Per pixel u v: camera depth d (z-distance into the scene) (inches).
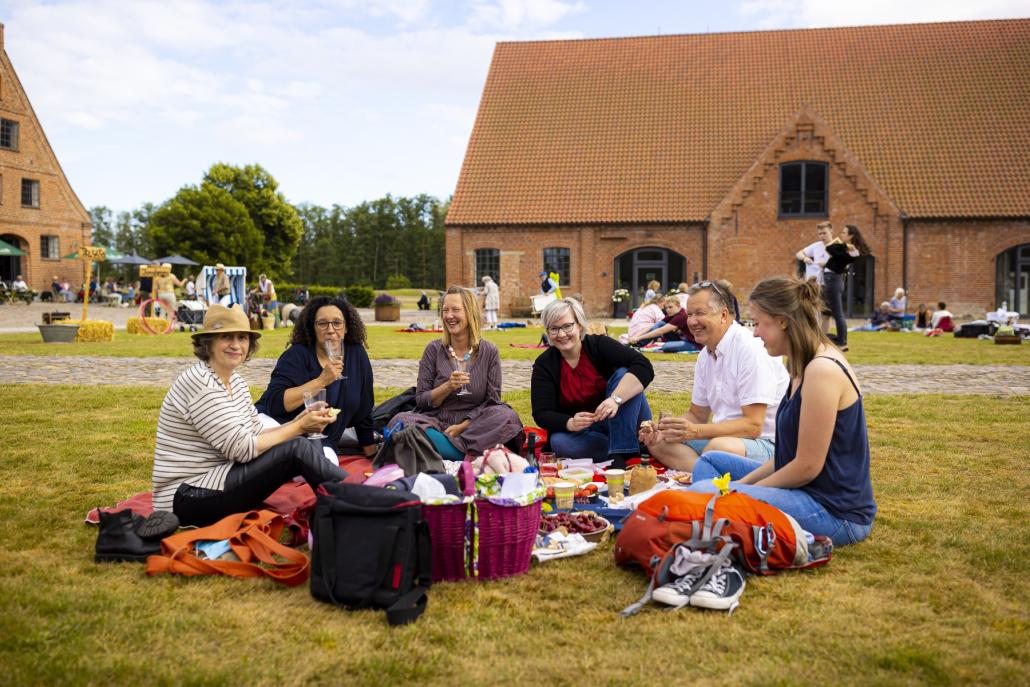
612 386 232.8
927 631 127.7
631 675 114.1
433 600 141.4
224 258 2630.4
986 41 1413.6
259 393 394.9
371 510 136.9
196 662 117.2
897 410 338.6
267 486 170.7
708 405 218.1
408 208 4899.1
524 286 1375.5
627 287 1363.2
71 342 717.9
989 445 269.7
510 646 122.9
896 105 1363.2
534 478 158.6
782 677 112.7
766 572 151.1
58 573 151.3
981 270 1254.9
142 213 5182.1
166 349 647.1
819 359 159.8
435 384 246.2
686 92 1451.8
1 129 1775.3
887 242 1259.2
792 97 1408.7
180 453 171.6
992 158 1289.4
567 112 1460.4
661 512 151.3
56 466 238.5
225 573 151.2
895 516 188.4
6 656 117.4
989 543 167.6
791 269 1288.1
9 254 1793.8
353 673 114.8
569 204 1354.6
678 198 1332.4
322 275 4867.1
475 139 1448.1
